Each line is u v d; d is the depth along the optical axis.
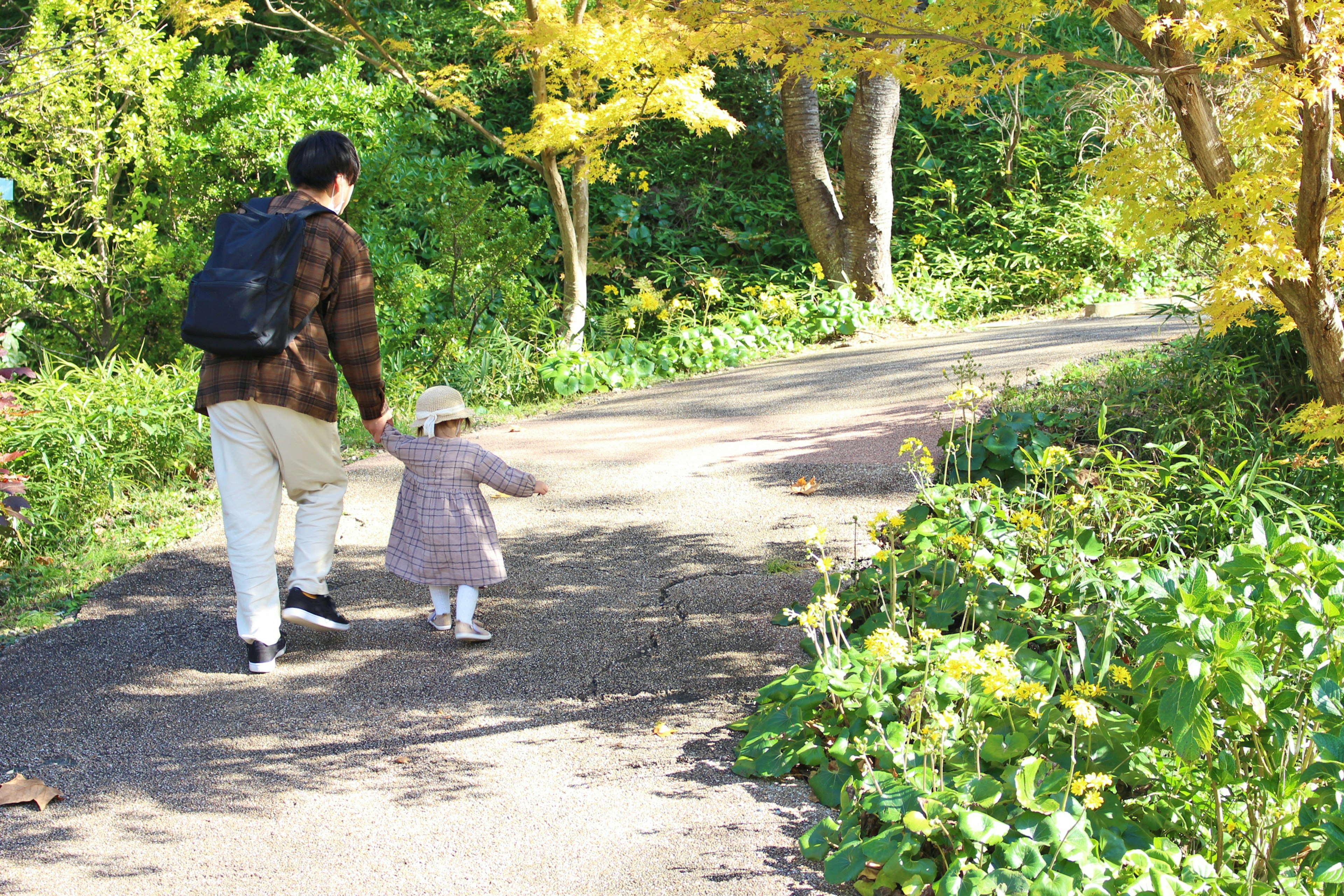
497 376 9.02
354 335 3.67
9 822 2.80
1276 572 2.84
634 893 2.48
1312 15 3.60
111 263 8.56
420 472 3.88
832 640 3.78
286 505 5.59
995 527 3.96
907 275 13.41
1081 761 2.74
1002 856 2.39
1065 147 15.04
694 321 11.03
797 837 2.70
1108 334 9.05
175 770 3.06
